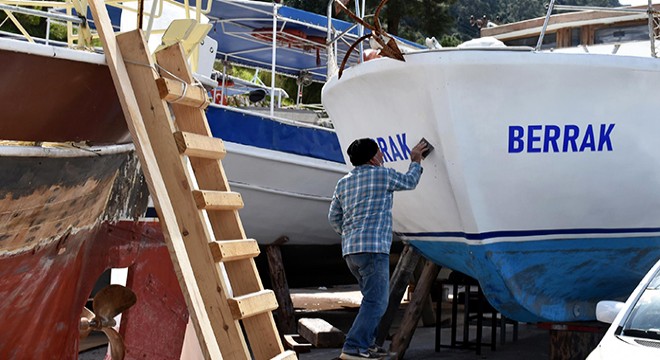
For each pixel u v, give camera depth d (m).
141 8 4.38
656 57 6.38
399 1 22.72
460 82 6.11
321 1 22.17
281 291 9.52
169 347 6.20
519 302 7.00
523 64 6.08
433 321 10.32
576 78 6.21
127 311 6.01
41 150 3.99
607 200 6.68
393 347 7.71
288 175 9.27
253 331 4.64
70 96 4.16
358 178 6.45
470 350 8.31
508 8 37.75
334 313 11.50
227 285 4.67
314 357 7.84
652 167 6.65
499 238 6.62
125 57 4.32
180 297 6.21
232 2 9.70
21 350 4.79
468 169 6.34
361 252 6.36
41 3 4.70
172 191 4.31
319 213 9.73
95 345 8.12
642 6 8.34
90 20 8.38
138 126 4.14
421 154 6.50
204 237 4.30
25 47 3.74
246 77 20.41
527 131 6.30
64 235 4.64
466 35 34.62
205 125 4.68
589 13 8.80
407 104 6.49
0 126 3.96
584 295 7.38
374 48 7.27
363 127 7.16
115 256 5.64
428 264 7.92
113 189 5.16
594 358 4.29
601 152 6.47
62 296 4.91
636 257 7.08
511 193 6.47
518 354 8.11
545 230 6.69
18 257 4.28
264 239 9.60
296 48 11.63
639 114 6.45
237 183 8.99
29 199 4.09
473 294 8.64
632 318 4.51
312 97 20.92
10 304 4.45
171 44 4.79
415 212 7.15
